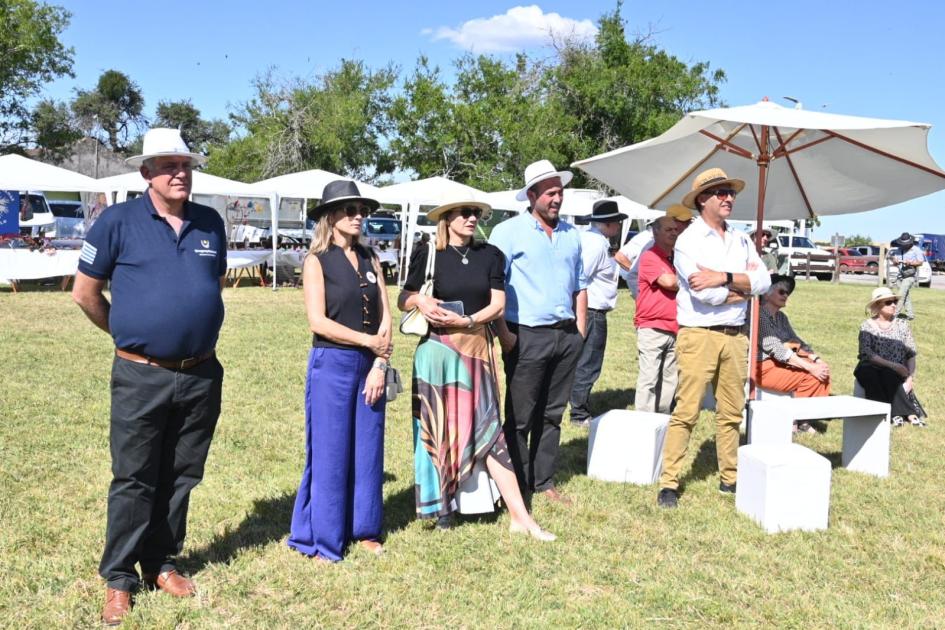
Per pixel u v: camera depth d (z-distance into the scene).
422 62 34.41
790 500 4.44
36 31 36.03
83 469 4.98
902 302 14.74
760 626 3.36
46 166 16.33
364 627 3.24
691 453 6.00
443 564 3.83
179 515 3.44
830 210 7.09
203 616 3.25
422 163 34.44
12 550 3.77
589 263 6.37
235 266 17.34
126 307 3.15
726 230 4.84
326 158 36.44
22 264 14.91
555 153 31.97
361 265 3.87
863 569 3.96
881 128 5.07
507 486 4.29
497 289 4.29
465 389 4.19
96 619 3.20
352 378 3.80
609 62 33.41
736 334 4.82
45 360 8.38
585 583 3.71
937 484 5.43
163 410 3.24
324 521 3.79
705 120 5.35
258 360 8.92
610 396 7.91
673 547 4.16
